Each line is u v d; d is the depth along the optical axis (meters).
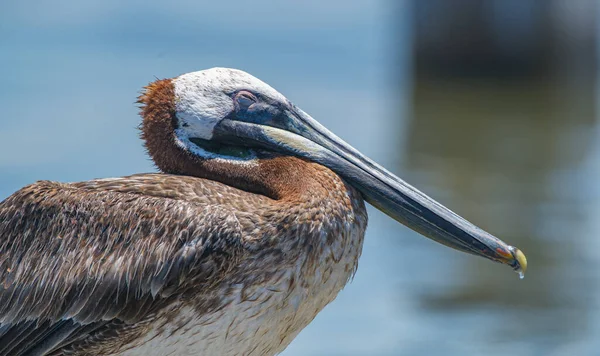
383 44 43.38
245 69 35.62
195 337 7.91
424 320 14.96
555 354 13.73
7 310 7.96
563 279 16.59
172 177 8.26
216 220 7.82
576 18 34.66
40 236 7.98
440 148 25.59
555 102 32.72
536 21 34.56
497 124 29.02
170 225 7.84
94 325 7.87
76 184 8.26
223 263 7.78
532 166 23.92
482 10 34.81
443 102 32.25
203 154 8.57
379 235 19.02
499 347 14.00
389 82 35.00
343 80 34.84
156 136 8.65
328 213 8.10
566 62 34.81
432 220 8.45
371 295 16.00
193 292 7.80
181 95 8.61
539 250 17.80
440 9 35.09
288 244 7.92
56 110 26.59
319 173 8.37
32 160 21.53
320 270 8.06
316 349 13.95
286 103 8.76
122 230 7.88
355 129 27.27
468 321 15.00
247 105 8.64
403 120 28.92
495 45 34.91
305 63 37.94
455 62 35.22
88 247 7.89
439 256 17.83
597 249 17.83
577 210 20.00
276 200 8.23
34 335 7.95
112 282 7.79
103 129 24.59
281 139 8.62
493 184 22.11
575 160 24.47
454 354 13.77
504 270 17.22
